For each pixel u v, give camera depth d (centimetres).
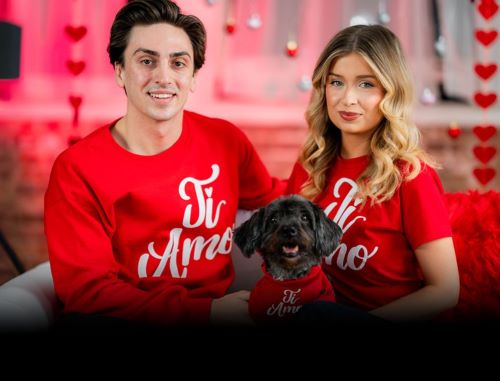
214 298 206
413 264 197
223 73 489
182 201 198
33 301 186
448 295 183
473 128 462
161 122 192
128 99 195
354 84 192
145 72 187
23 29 461
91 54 468
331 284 205
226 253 213
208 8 474
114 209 193
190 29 195
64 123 464
